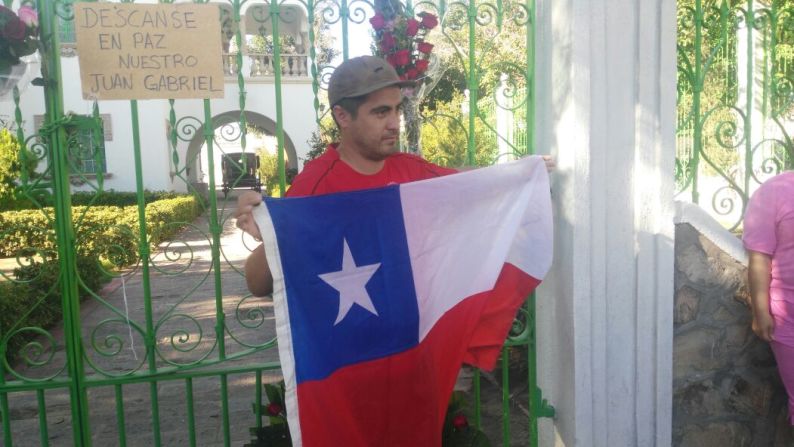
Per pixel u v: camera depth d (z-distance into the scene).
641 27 2.70
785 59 3.39
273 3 2.65
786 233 2.65
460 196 2.41
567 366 2.85
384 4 2.70
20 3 2.42
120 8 2.45
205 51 2.53
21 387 2.55
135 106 2.50
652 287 2.84
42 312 6.09
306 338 2.14
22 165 2.46
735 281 3.01
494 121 4.28
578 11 2.62
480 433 2.69
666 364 2.88
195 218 15.75
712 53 3.02
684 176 3.15
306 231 2.16
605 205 2.75
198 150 2.87
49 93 2.46
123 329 6.54
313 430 2.13
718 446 3.09
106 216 10.61
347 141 2.22
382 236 2.28
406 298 2.30
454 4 2.84
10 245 10.40
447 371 2.44
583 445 2.82
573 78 2.65
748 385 3.08
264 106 10.14
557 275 2.89
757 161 3.72
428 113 3.54
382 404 2.28
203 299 7.97
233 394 4.73
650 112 2.74
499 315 2.58
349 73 2.05
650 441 2.92
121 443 2.64
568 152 2.71
